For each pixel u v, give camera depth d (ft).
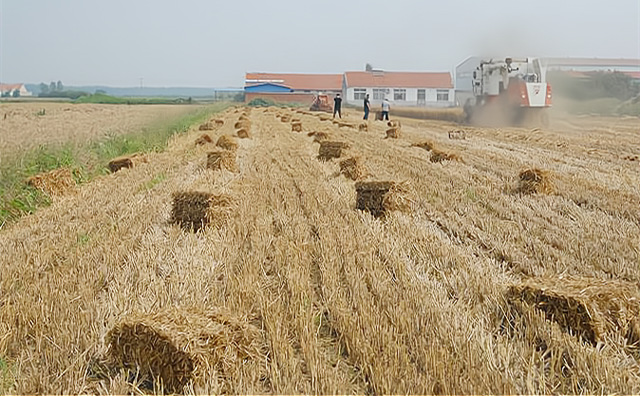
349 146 58.03
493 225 30.63
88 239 28.96
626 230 29.68
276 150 67.00
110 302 20.03
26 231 31.12
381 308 19.63
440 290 20.98
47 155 50.49
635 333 17.81
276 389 15.28
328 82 341.82
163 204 36.50
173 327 16.17
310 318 18.66
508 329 18.16
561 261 24.35
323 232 29.12
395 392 14.67
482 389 14.60
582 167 53.47
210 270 23.58
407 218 32.35
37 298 21.04
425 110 157.07
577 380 15.34
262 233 28.96
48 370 16.22
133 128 99.81
